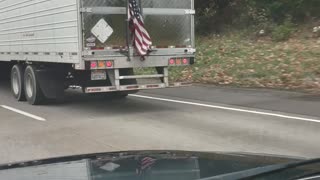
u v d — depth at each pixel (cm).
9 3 1653
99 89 1213
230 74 1888
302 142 860
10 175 279
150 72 1469
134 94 1642
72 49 1229
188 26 1336
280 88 1582
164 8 1300
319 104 1277
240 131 968
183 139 904
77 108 1349
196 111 1244
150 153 330
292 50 2008
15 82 1562
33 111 1303
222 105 1330
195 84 1839
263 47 2181
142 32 1253
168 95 1588
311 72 1681
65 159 322
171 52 1310
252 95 1491
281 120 1080
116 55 1231
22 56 1538
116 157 315
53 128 1045
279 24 2389
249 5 2647
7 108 1370
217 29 2678
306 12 2341
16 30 1592
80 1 1191
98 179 254
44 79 1391
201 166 275
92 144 880
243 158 303
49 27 1347
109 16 1223
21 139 938
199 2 2800
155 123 1080
